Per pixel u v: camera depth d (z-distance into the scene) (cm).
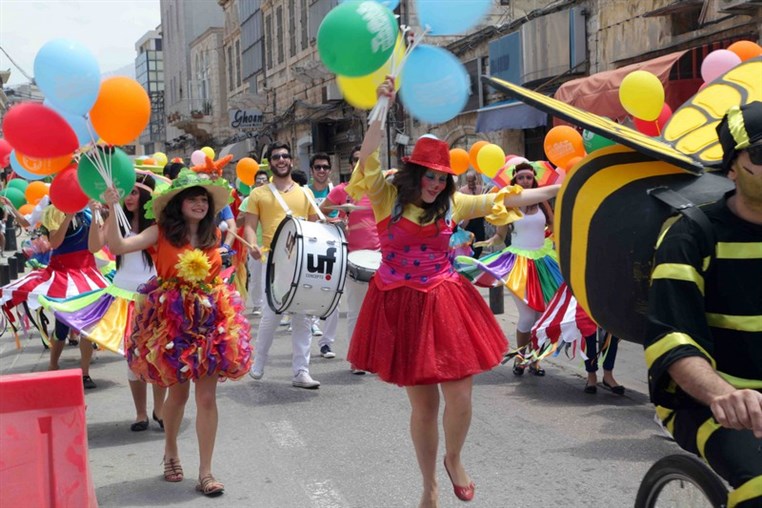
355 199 392
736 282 255
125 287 637
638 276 283
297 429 604
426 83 400
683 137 325
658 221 279
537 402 671
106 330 615
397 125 2303
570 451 543
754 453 248
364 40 354
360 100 405
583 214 309
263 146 3547
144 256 641
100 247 520
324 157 958
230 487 491
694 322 250
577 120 290
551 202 773
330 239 676
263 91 3834
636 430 588
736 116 249
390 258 396
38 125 477
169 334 462
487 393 704
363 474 507
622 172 305
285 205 770
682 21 1338
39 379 361
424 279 390
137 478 509
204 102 4816
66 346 979
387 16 360
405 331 387
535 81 1669
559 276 741
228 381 759
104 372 822
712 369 239
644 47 1404
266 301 730
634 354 845
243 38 4150
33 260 816
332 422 620
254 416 641
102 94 482
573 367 796
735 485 248
